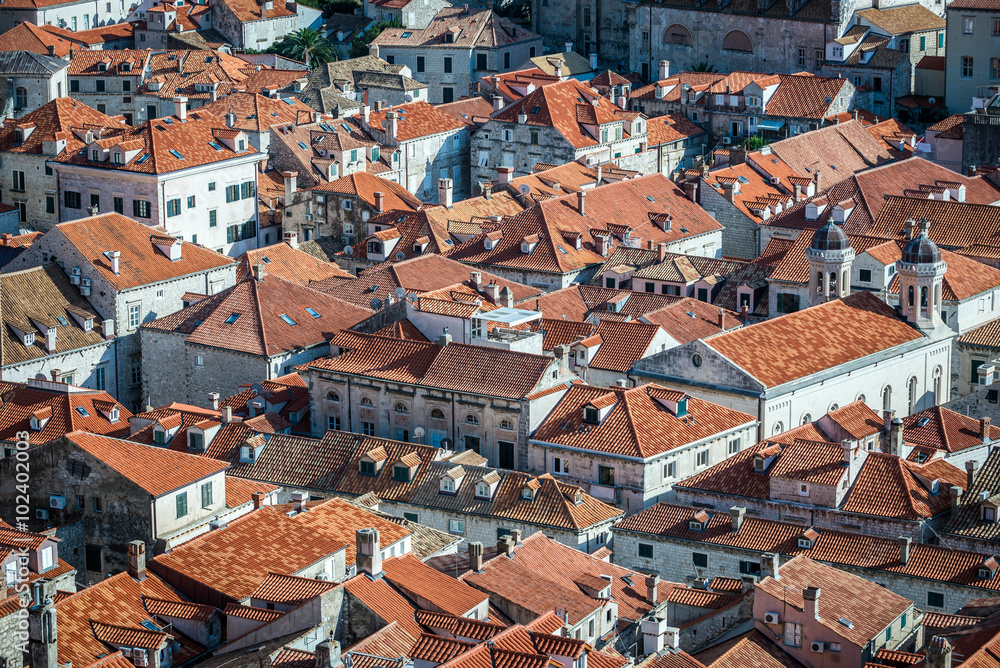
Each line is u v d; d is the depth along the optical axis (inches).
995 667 7194.9
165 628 7810.0
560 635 7613.2
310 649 7564.0
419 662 7372.1
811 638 7652.6
